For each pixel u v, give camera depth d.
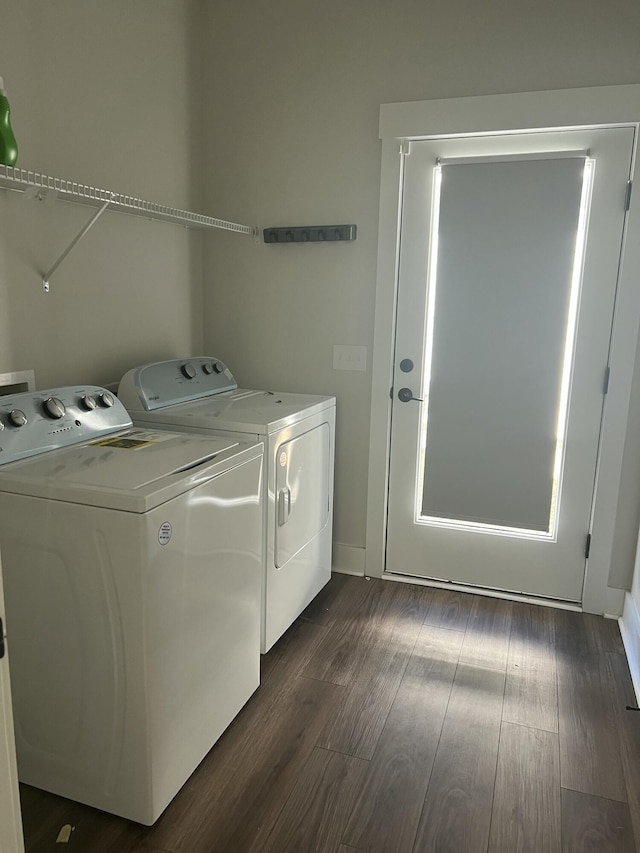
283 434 2.21
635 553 2.53
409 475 2.86
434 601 2.73
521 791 1.68
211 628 1.72
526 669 2.24
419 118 2.54
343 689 2.10
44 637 1.54
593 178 2.42
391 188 2.64
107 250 2.36
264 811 1.61
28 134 1.95
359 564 2.99
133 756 1.51
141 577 1.40
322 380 2.92
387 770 1.75
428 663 2.26
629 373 2.47
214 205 2.95
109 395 2.09
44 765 1.63
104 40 2.24
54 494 1.44
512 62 2.43
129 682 1.47
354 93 2.65
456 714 1.99
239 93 2.82
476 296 2.64
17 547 1.51
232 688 1.89
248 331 3.00
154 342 2.69
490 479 2.75
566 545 2.69
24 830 1.54
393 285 2.71
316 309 2.87
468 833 1.55
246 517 1.87
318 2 2.63
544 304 2.56
